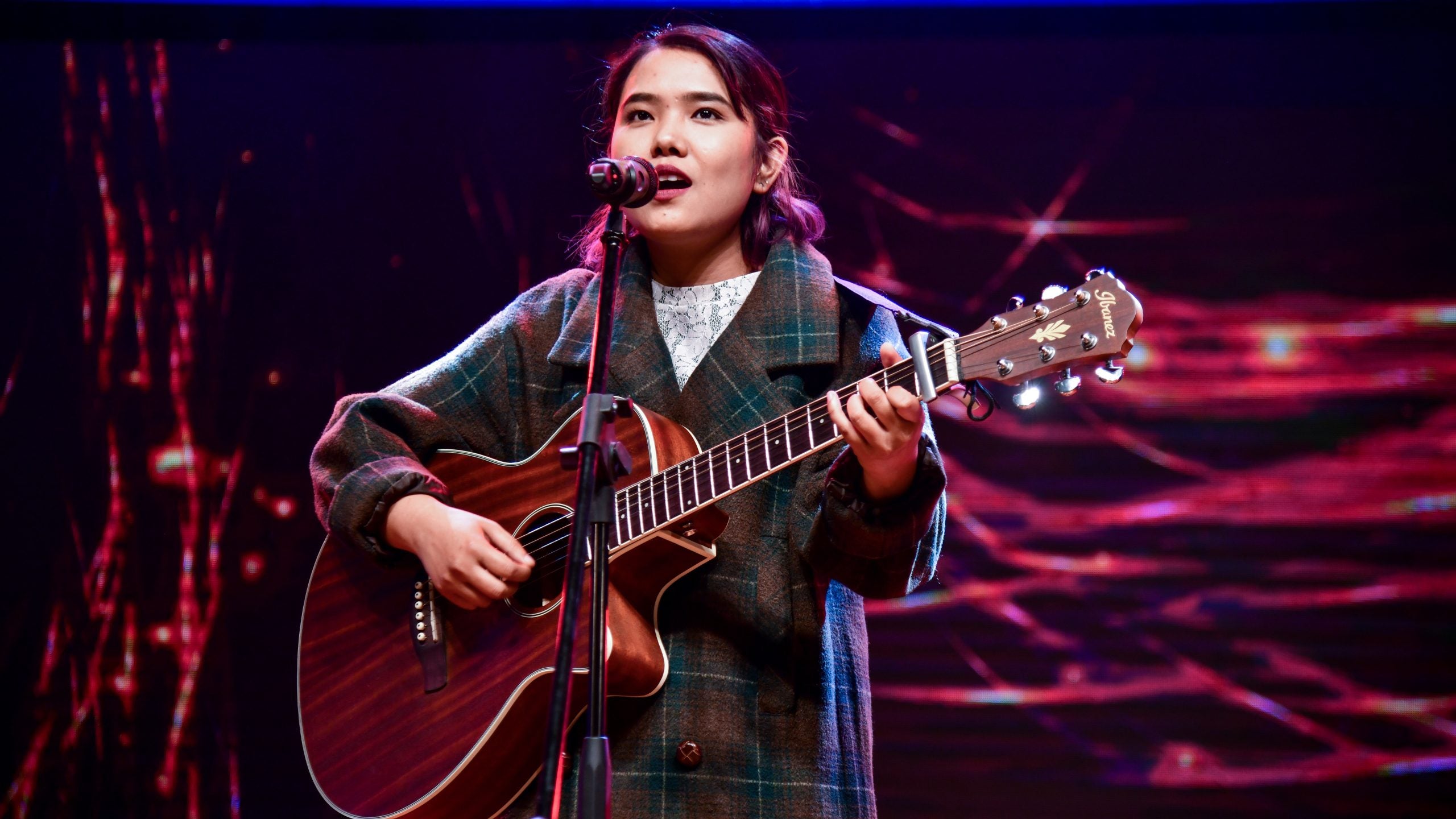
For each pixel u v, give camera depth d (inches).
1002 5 386.9
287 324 399.2
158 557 388.2
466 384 189.8
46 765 377.4
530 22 408.5
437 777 166.7
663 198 175.8
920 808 349.1
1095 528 357.1
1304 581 345.4
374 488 172.1
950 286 378.0
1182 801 339.6
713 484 156.6
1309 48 373.1
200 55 415.5
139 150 412.2
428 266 399.5
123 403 398.0
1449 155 361.4
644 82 183.3
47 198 410.6
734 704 158.6
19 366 401.4
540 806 112.2
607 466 132.2
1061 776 345.7
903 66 393.1
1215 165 372.2
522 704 162.6
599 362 143.0
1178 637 347.9
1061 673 351.6
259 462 392.2
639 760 158.1
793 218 191.0
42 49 417.1
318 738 179.3
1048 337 141.2
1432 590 339.6
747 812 154.9
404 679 176.4
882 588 159.3
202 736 377.1
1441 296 353.4
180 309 402.6
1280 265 362.3
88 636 384.5
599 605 125.9
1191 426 358.0
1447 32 367.6
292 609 382.9
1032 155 382.6
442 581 166.6
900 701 355.9
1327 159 366.9
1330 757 335.6
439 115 408.2
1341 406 352.2
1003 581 358.3
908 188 385.7
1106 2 381.1
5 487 394.6
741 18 398.6
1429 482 344.5
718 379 173.8
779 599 161.0
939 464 155.4
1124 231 372.5
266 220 406.3
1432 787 330.3
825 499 156.0
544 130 404.8
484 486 181.8
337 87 412.2
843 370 173.6
